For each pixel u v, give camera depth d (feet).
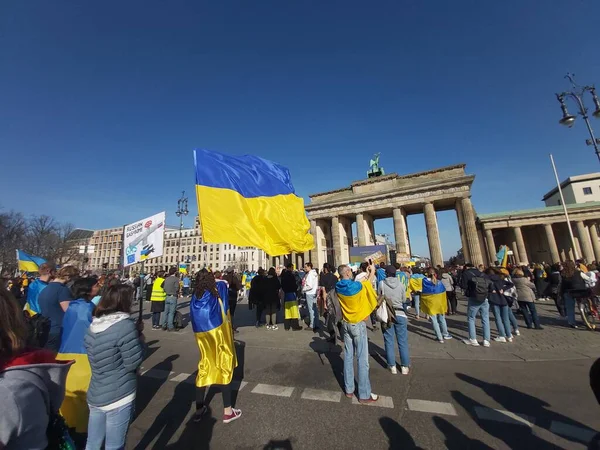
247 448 12.35
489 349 26.30
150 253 36.42
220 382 14.57
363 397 16.21
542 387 17.85
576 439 12.55
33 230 158.30
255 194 21.36
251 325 40.24
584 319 34.50
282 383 19.15
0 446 4.19
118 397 9.41
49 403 5.32
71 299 17.67
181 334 35.55
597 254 159.84
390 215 185.57
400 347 20.66
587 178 207.51
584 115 46.42
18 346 5.04
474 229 138.10
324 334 33.42
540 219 162.30
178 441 12.94
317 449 12.14
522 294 35.27
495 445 12.24
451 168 150.92
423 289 30.40
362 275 29.32
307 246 23.21
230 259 356.18
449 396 16.80
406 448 12.12
